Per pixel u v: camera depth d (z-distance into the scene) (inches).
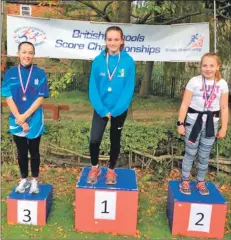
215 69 132.5
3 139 195.6
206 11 248.1
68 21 215.5
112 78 131.2
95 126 135.8
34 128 139.2
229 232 140.0
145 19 254.2
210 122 135.2
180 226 135.4
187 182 141.6
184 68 427.5
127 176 146.0
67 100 476.7
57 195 167.5
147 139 192.4
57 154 201.6
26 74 137.6
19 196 139.2
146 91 519.5
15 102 137.9
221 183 186.4
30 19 211.6
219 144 191.3
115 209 133.4
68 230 135.7
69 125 197.8
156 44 222.8
